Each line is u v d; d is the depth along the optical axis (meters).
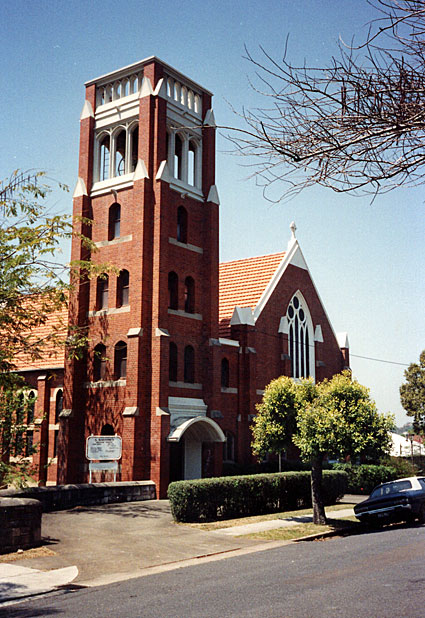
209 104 36.25
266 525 21.34
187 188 34.06
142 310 30.58
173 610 10.05
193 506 21.86
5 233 20.14
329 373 44.75
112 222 33.31
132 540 18.22
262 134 5.07
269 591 11.14
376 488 22.94
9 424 18.86
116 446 27.97
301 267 43.09
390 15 4.50
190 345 33.03
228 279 42.72
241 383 36.50
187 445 32.75
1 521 15.91
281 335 39.69
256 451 24.03
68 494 24.08
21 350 21.95
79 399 32.06
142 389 30.00
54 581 13.24
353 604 9.88
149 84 32.66
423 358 63.03
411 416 63.00
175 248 32.84
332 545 17.12
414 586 11.07
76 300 32.31
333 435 20.91
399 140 4.97
